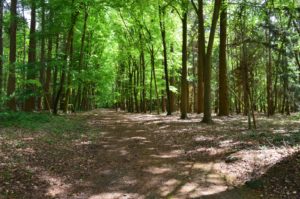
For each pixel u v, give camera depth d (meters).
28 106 26.36
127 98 52.41
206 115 19.83
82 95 47.88
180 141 14.09
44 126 16.59
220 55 24.39
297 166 7.88
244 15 17.45
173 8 25.36
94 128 19.55
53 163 9.80
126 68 49.53
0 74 22.19
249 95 17.22
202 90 30.56
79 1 23.30
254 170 8.64
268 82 29.36
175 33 34.25
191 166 9.99
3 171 8.20
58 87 27.64
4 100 18.41
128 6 27.11
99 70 36.97
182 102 25.06
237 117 23.98
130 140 15.13
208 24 31.84
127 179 8.80
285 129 15.52
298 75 27.17
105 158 11.23
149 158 11.20
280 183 7.45
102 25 32.88
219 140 13.22
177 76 45.59
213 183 8.28
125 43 39.03
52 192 7.61
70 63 25.02
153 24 32.56
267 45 16.48
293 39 21.50
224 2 20.05
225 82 24.72
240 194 7.39
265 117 25.16
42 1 22.36
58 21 22.81
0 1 22.72
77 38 31.78
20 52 42.06
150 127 20.30
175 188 8.02
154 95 45.03
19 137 12.78
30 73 21.50
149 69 41.44
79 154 11.48
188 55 44.22
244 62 16.17
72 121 21.86
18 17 22.12
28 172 8.51
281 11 19.81
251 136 13.36
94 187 8.14
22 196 7.16
